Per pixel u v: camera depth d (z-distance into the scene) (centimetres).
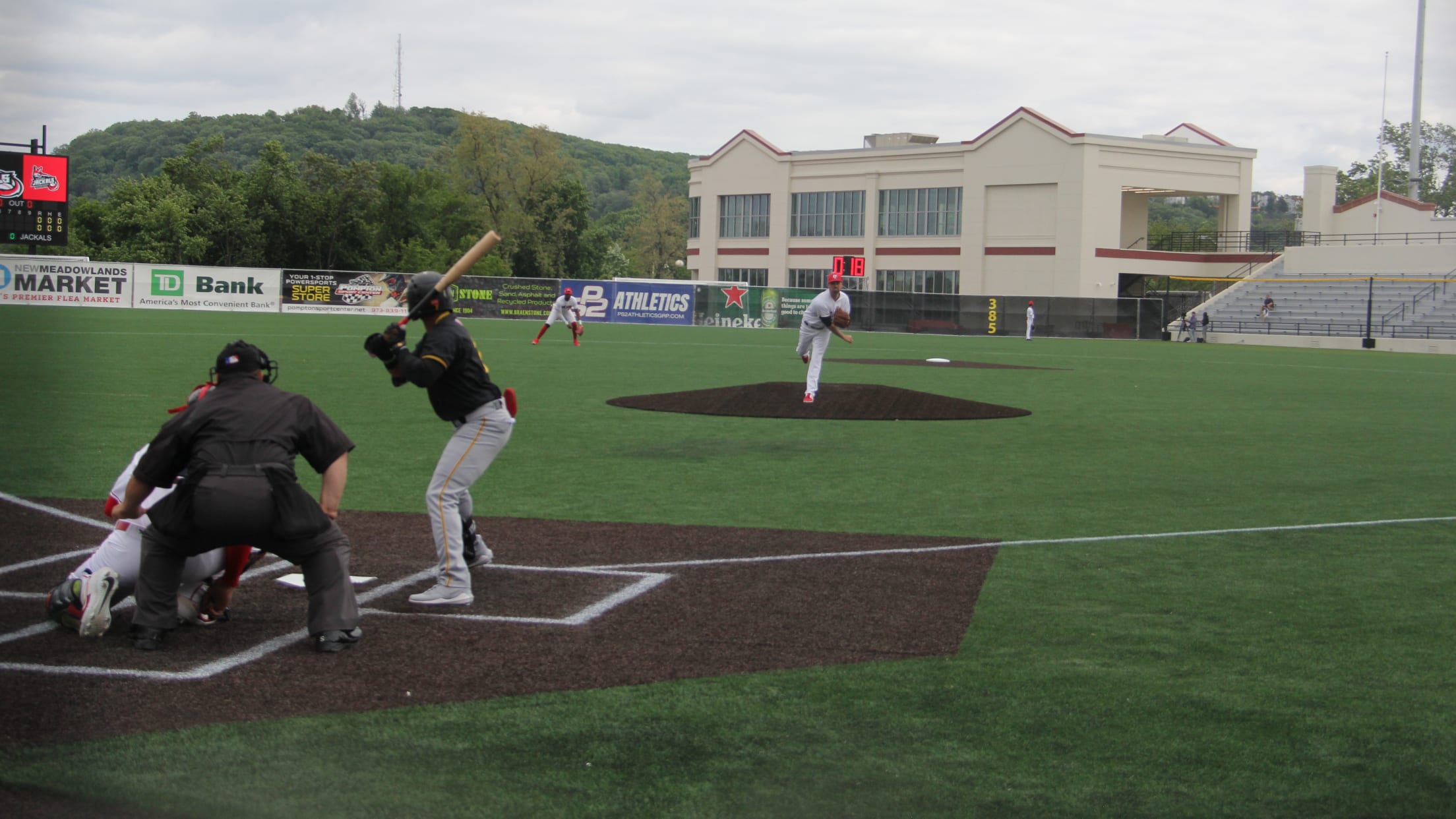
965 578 696
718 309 5506
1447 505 976
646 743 433
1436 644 569
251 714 455
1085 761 422
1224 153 6506
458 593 617
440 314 614
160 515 528
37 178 3597
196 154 7244
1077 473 1143
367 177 7206
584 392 1903
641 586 664
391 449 1204
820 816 376
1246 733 450
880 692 491
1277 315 5531
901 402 1725
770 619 600
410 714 458
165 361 2177
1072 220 6225
